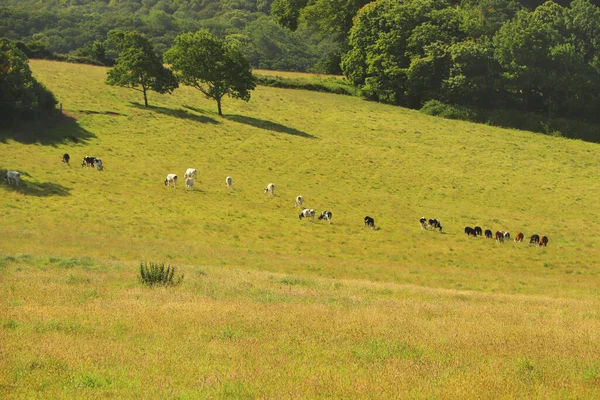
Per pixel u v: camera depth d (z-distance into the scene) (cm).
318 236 4341
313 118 8838
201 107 8469
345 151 7206
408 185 6197
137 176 5375
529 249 4475
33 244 3262
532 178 6888
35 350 1280
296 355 1362
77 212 4209
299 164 6469
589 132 9344
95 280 2286
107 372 1172
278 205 5091
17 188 4553
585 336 1692
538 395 1133
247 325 1620
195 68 7981
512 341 1585
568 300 2708
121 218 4203
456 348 1489
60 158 5519
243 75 8206
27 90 6181
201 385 1116
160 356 1288
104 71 9819
